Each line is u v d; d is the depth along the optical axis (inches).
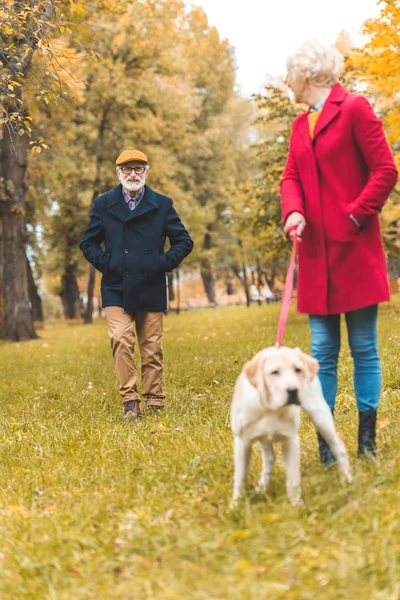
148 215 277.4
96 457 195.3
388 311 733.3
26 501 165.8
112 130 1180.5
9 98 347.9
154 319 280.4
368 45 483.5
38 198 1193.4
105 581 116.9
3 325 910.4
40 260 1544.0
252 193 761.0
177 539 127.8
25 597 116.3
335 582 106.3
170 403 285.1
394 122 522.0
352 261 159.2
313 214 161.8
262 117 741.3
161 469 172.1
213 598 105.6
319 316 165.9
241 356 422.0
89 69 1056.8
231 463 169.5
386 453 162.9
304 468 162.1
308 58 159.8
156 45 1080.2
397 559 110.7
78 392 347.9
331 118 157.9
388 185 154.3
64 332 1053.2
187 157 1678.2
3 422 283.6
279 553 117.2
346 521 125.9
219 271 2112.5
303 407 140.8
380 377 166.1
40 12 354.3
